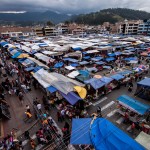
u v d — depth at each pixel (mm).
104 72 31016
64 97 18156
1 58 41344
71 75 25578
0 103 18062
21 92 21625
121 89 23891
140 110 15148
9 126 15711
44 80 22062
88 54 42812
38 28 108812
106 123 11586
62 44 54469
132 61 34406
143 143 10539
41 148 12844
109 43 54531
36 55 38781
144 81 21297
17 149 12539
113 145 9648
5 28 105375
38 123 16109
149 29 100812
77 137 10812
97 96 21094
